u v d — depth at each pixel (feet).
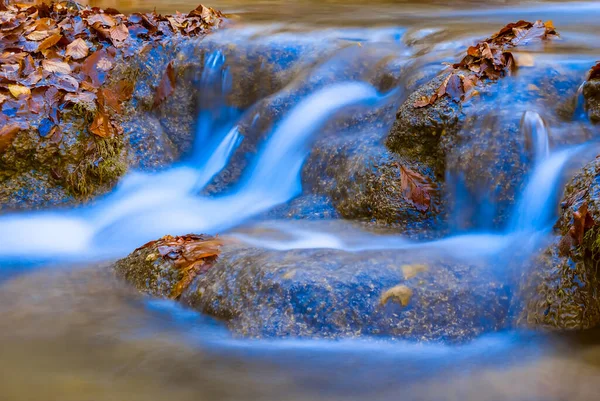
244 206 22.62
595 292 13.84
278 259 15.69
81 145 23.30
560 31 26.40
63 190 23.13
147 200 23.85
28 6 29.07
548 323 13.88
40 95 23.15
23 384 12.73
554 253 14.47
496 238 17.28
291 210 20.48
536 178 17.04
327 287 14.44
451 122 18.93
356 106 23.26
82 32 25.99
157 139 25.55
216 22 29.50
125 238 21.17
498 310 14.55
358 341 13.82
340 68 25.14
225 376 12.96
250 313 14.53
